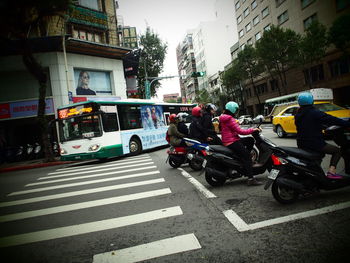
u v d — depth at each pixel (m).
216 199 4.36
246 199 4.19
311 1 27.28
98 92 20.16
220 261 2.43
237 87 49.44
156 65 31.89
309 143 3.78
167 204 4.36
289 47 26.08
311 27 22.38
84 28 20.28
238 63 35.56
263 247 2.61
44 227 3.84
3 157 16.81
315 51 22.27
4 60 17.14
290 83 33.47
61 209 4.70
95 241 3.17
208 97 61.41
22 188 7.17
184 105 18.94
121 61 21.62
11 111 17.38
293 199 3.81
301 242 2.63
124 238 3.17
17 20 12.05
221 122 5.10
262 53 27.69
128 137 12.62
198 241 2.89
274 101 27.03
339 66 25.16
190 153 6.95
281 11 32.97
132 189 5.67
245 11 43.19
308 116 3.81
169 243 2.91
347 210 3.29
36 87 17.94
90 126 11.05
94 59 19.80
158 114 15.85
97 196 5.37
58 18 18.56
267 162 5.09
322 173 3.71
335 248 2.45
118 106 12.41
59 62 17.72
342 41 19.50
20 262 2.79
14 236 3.58
